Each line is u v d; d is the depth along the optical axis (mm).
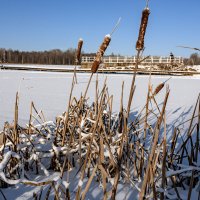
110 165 2393
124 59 29625
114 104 9094
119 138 2594
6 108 7613
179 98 11336
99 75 25078
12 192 2256
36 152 2672
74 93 11961
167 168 2408
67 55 73875
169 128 5344
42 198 2145
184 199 2119
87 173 2586
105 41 1396
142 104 9266
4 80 17656
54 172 2689
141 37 1371
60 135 2988
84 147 2637
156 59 27469
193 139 4289
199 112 2324
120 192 2312
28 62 78562
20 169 2514
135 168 2637
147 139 4098
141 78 23016
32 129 3283
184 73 26906
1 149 2475
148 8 1309
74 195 2209
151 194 2014
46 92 12086
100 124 1963
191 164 2238
